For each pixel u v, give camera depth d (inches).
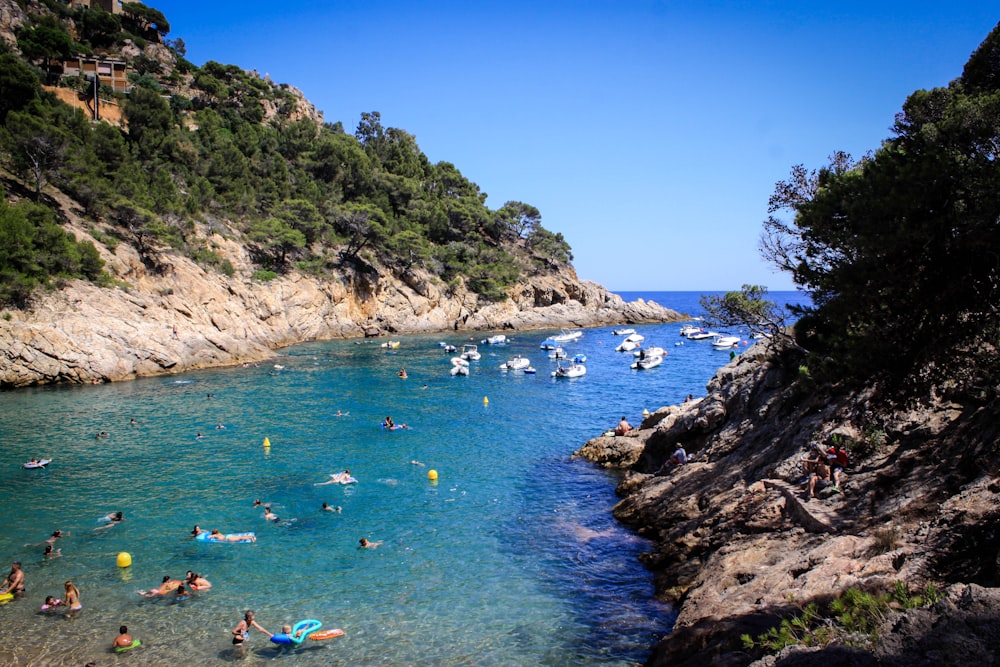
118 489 1138.7
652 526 919.0
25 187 2650.1
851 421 802.2
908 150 538.9
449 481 1194.0
